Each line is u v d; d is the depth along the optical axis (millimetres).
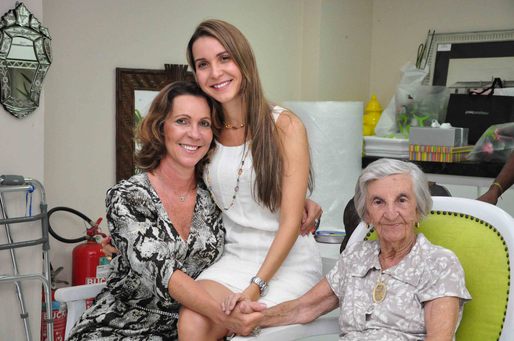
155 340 2061
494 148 3398
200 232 2127
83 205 3281
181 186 2113
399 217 1794
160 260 1941
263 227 2121
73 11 3156
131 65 3371
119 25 3314
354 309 1873
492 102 3625
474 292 1837
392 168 1808
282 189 2062
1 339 2738
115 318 2072
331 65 4164
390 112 3971
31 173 2760
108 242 2256
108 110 3320
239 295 1892
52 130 3135
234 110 2098
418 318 1773
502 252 1831
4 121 2674
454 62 4055
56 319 2980
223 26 2012
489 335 1778
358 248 1977
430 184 2527
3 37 2623
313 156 3205
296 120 2105
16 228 2730
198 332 1909
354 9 4266
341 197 3236
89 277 3100
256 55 3926
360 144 3312
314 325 2010
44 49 2738
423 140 3578
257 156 2049
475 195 3449
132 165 3398
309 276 2188
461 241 1923
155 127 2062
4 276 2562
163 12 3475
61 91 3148
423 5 4191
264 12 3943
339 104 3189
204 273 2109
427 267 1793
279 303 2006
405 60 4285
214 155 2145
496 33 3904
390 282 1829
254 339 1870
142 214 2035
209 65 2021
